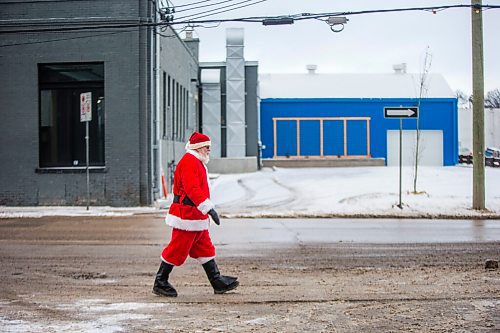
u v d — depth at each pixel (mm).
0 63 22203
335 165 44719
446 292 8344
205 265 8383
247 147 40562
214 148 39281
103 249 12766
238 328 6527
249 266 10766
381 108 46031
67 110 22484
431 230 15914
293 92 46688
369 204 21188
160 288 8273
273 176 33375
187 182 7902
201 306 7637
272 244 13359
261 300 7953
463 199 22062
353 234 15070
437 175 32188
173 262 8211
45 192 22312
